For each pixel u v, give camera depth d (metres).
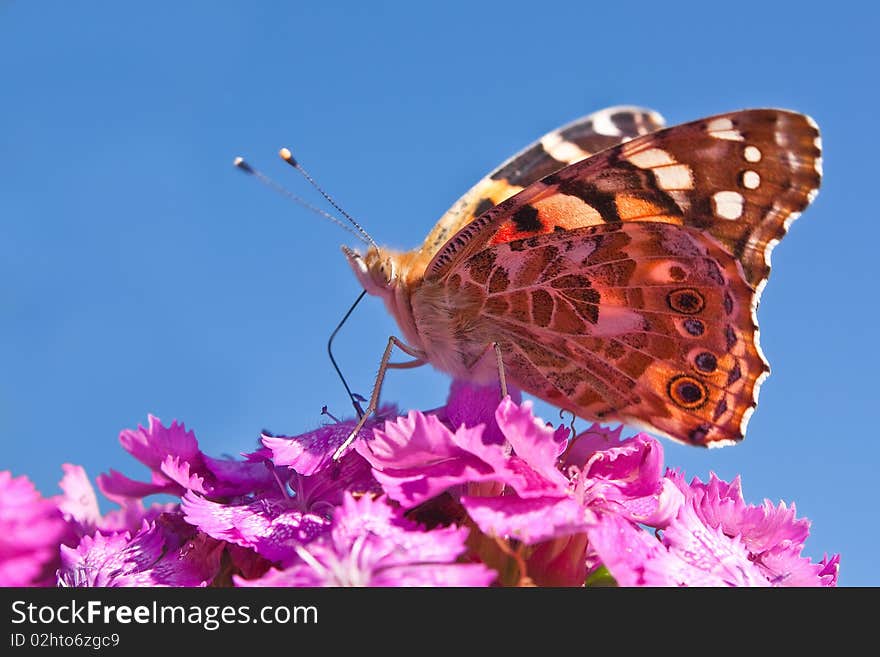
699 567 0.23
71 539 0.24
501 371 0.24
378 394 0.24
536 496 0.23
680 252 0.24
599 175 0.24
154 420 0.24
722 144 0.24
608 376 0.25
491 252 0.25
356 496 0.23
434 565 0.22
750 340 0.24
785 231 0.24
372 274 0.25
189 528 0.24
